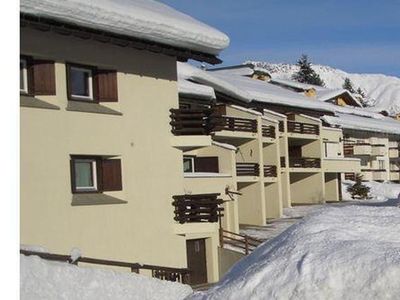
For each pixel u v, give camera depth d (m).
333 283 5.49
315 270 5.71
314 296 5.48
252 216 31.52
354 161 44.09
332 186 43.75
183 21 17.44
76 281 7.64
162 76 17.64
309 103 40.34
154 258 17.02
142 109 16.88
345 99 65.25
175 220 17.77
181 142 17.80
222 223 24.23
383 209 7.95
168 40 16.64
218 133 28.64
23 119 13.52
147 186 16.91
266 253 7.00
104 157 15.84
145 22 15.62
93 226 15.17
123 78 16.31
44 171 13.95
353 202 41.72
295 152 41.34
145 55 17.05
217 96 28.77
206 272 20.45
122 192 16.16
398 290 5.14
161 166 17.41
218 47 18.33
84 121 15.05
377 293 5.20
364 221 7.19
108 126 15.74
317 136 40.09
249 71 53.38
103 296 7.77
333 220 7.27
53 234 14.09
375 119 60.44
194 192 21.70
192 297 6.84
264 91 37.75
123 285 8.05
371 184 49.47
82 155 15.06
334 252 5.94
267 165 33.34
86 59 15.24
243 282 6.12
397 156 59.41
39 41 14.05
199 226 17.80
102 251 15.40
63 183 14.44
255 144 31.39
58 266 7.69
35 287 7.09
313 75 97.38
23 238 13.36
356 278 5.43
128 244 16.19
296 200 41.56
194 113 17.92
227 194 23.78
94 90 15.80
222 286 6.57
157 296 8.30
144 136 16.88
